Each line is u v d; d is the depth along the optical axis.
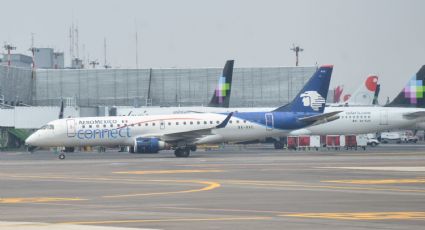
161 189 112.88
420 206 87.00
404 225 69.94
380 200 94.00
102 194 105.75
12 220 75.75
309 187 113.88
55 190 113.44
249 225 70.12
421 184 118.38
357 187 113.25
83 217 77.56
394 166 166.62
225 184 120.88
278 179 130.75
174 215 78.94
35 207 89.12
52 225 70.25
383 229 67.19
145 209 85.44
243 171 153.12
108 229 66.69
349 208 85.06
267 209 84.44
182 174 146.25
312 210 83.12
